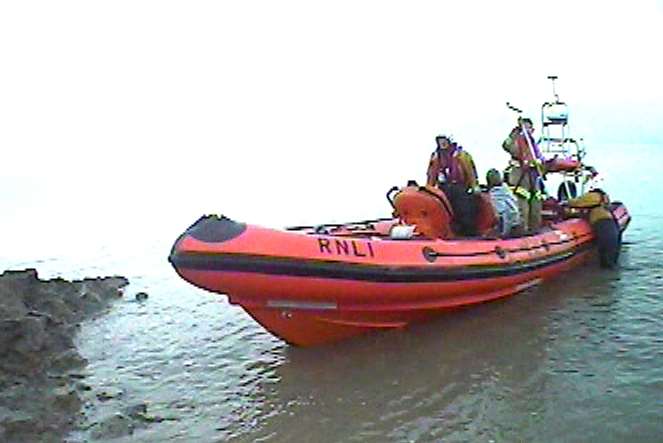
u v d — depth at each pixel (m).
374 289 6.48
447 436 4.96
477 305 7.66
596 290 8.26
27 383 5.97
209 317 7.97
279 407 5.55
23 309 7.49
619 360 6.11
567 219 9.84
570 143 10.84
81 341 7.21
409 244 6.91
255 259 5.91
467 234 8.21
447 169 8.25
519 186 8.91
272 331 6.52
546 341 6.63
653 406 5.25
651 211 13.82
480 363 6.18
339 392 5.77
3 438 4.95
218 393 5.88
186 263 5.93
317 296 6.25
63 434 5.14
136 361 6.64
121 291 9.11
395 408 5.43
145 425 5.31
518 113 9.16
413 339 6.85
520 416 5.20
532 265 8.11
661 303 7.64
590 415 5.16
